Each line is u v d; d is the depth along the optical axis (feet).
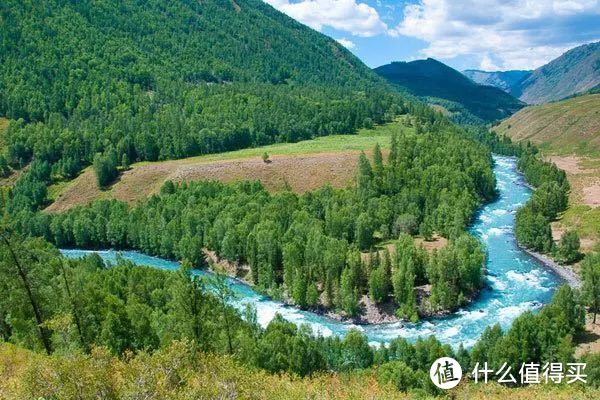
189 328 189.26
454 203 498.28
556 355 217.97
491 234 476.95
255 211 474.49
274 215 451.94
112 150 649.20
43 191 616.80
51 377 99.81
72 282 187.01
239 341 200.54
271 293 369.09
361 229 424.05
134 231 512.63
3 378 136.56
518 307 334.44
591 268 323.16
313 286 344.49
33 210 604.90
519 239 447.83
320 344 239.09
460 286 345.10
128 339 196.85
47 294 183.73
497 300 345.31
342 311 334.65
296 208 485.97
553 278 380.99
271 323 248.52
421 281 347.77
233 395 108.58
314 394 139.64
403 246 362.12
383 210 465.88
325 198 497.05
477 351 225.97
